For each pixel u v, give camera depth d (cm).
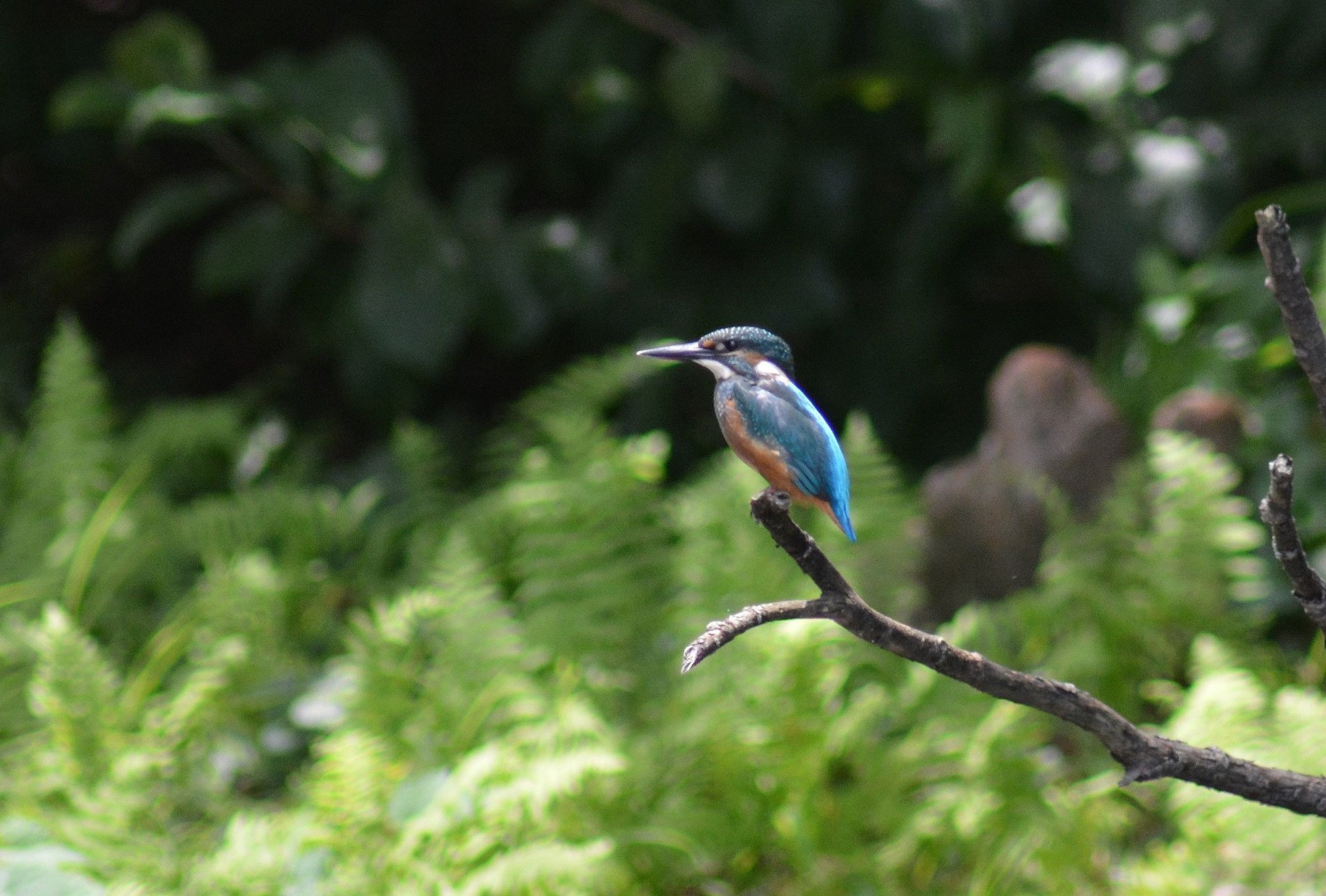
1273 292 325
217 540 1052
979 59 1105
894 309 1156
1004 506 872
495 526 977
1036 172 1083
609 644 810
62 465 1058
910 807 693
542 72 1178
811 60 1091
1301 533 886
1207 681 673
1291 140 1080
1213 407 901
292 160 1115
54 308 1552
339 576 1065
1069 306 1244
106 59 1412
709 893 670
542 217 1309
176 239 1554
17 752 778
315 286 1194
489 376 1438
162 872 631
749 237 1170
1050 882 641
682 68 1055
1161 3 1069
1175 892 628
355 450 1408
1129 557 831
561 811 632
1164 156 1077
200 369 1575
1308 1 1076
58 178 1555
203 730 786
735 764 677
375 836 617
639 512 851
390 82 1117
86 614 995
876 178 1215
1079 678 789
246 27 1480
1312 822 607
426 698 745
